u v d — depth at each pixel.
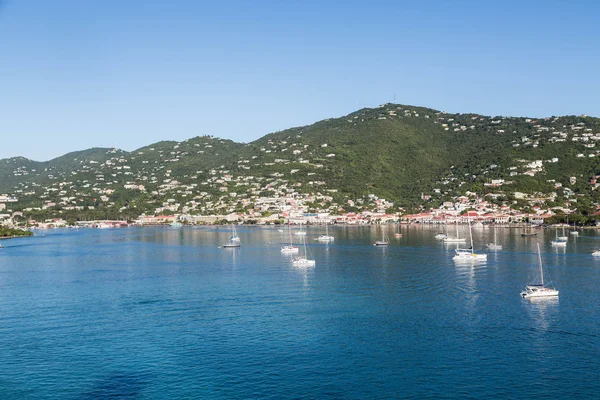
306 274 164.62
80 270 182.12
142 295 134.50
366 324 105.25
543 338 95.69
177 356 88.88
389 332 100.12
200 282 152.75
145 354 89.94
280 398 73.56
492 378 79.19
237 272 171.62
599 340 94.12
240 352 90.31
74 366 85.25
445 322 106.00
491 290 135.38
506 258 199.00
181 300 127.88
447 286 141.12
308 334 99.25
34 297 133.75
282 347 92.44
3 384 79.06
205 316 112.19
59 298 132.12
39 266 194.88
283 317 110.75
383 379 79.19
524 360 85.56
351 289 138.38
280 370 82.69
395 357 87.44
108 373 82.44
